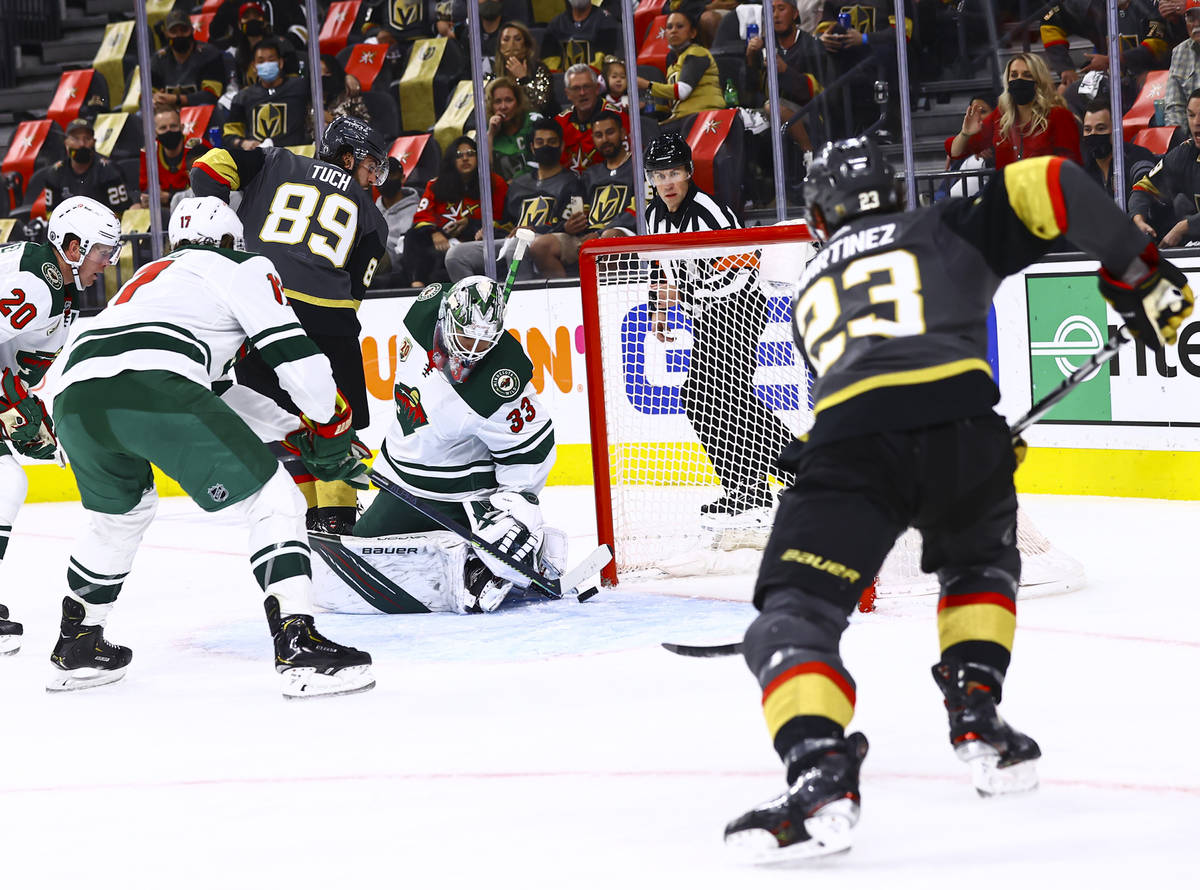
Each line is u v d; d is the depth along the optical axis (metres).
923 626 13.92
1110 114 23.95
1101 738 10.01
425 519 16.38
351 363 19.97
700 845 8.09
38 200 35.22
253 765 10.25
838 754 7.32
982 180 24.86
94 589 12.80
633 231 27.36
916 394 7.70
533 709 11.48
